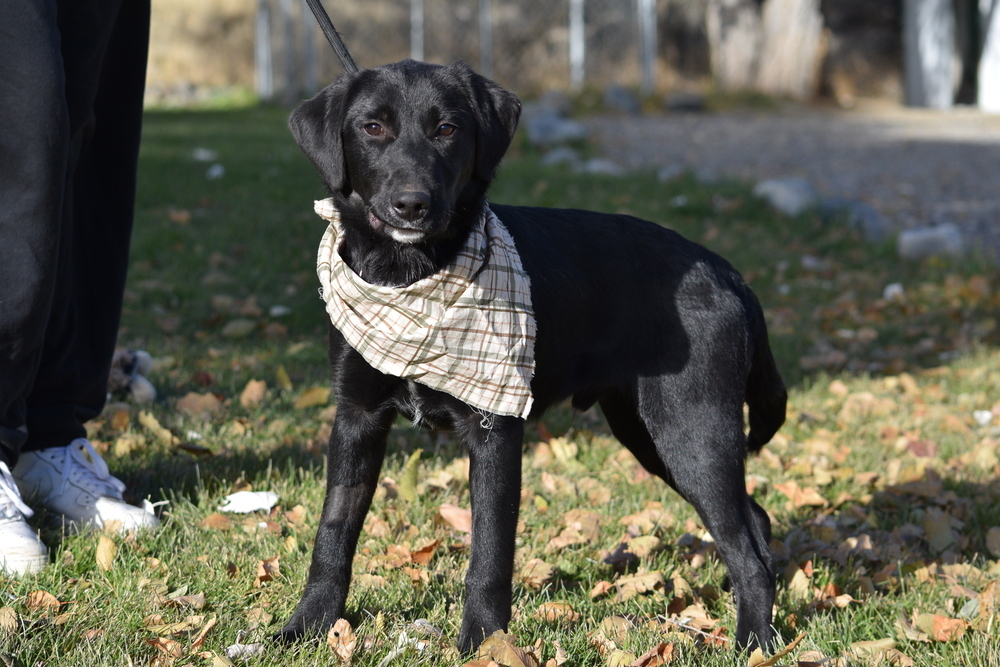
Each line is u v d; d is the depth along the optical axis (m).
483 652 2.41
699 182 10.41
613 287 2.88
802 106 20.11
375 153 2.59
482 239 2.64
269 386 4.96
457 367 2.56
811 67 21.22
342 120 2.67
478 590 2.56
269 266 6.99
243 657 2.45
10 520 2.89
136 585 2.80
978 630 2.83
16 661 2.35
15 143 2.69
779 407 3.16
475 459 2.61
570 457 4.26
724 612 3.01
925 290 7.32
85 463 3.33
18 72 2.65
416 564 3.18
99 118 3.44
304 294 6.53
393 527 3.43
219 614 2.69
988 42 21.38
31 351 2.88
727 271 3.05
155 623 2.61
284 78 18.95
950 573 3.25
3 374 2.83
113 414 4.29
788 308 6.90
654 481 4.02
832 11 23.58
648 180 10.46
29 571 2.84
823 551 3.43
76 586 2.79
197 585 2.88
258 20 18.42
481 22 19.14
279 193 8.80
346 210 2.71
